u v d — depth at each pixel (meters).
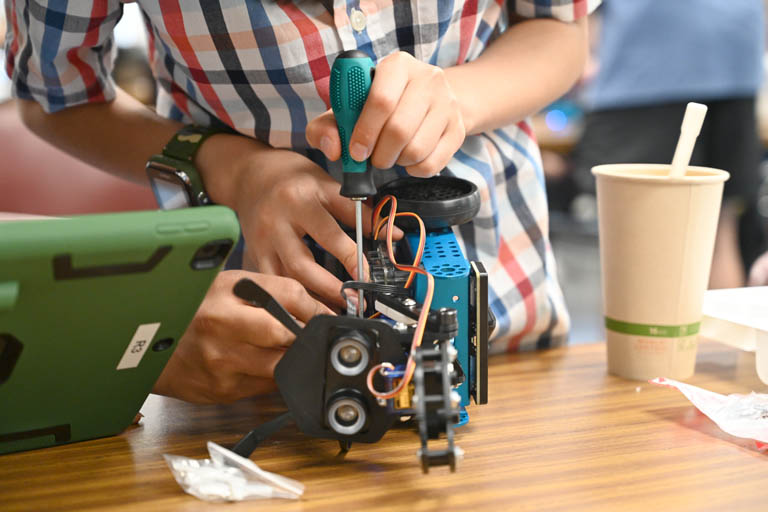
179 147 0.88
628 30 2.63
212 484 0.57
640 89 2.64
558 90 0.95
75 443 0.67
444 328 0.58
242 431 0.70
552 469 0.61
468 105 0.81
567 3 0.97
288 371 0.60
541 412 0.73
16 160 1.29
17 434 0.63
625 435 0.67
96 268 0.52
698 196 0.77
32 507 0.56
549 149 3.53
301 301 0.68
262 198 0.77
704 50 2.49
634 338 0.81
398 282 0.68
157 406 0.76
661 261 0.78
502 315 0.93
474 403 0.69
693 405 0.74
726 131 2.51
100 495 0.58
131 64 2.38
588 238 3.95
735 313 0.84
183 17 0.79
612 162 2.81
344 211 0.76
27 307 0.53
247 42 0.78
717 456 0.63
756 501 0.56
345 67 0.63
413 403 0.56
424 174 0.70
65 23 0.84
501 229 0.97
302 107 0.83
